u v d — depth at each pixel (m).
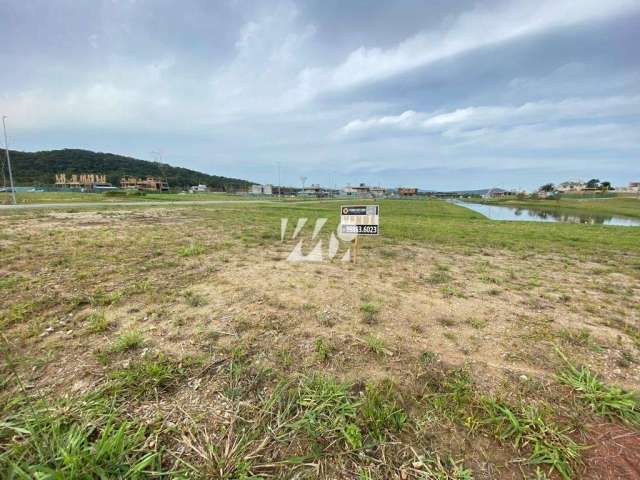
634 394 1.89
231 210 19.44
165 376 1.94
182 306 3.13
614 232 13.15
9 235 6.99
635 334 2.80
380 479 1.34
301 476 1.34
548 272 5.38
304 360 2.20
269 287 3.82
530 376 2.09
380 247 7.61
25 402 1.68
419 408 1.75
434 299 3.64
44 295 3.31
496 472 1.39
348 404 1.74
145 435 1.51
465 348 2.45
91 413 1.60
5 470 1.30
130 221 11.18
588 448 1.51
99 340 2.40
